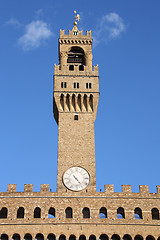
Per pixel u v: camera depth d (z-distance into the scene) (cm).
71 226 8381
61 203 8638
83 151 9381
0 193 8694
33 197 8675
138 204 8719
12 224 8344
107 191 8838
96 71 10531
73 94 10138
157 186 8969
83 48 11119
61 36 11200
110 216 8538
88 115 9919
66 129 9669
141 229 8438
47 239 8300
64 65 10556
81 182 8969
